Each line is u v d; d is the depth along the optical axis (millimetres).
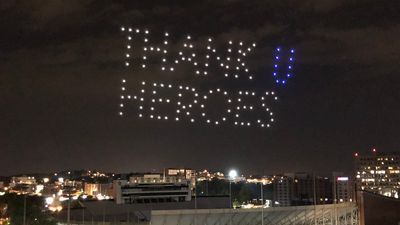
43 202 198625
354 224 148500
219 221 123812
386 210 108562
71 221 158625
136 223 144625
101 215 177875
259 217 127562
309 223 138750
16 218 142625
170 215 119750
